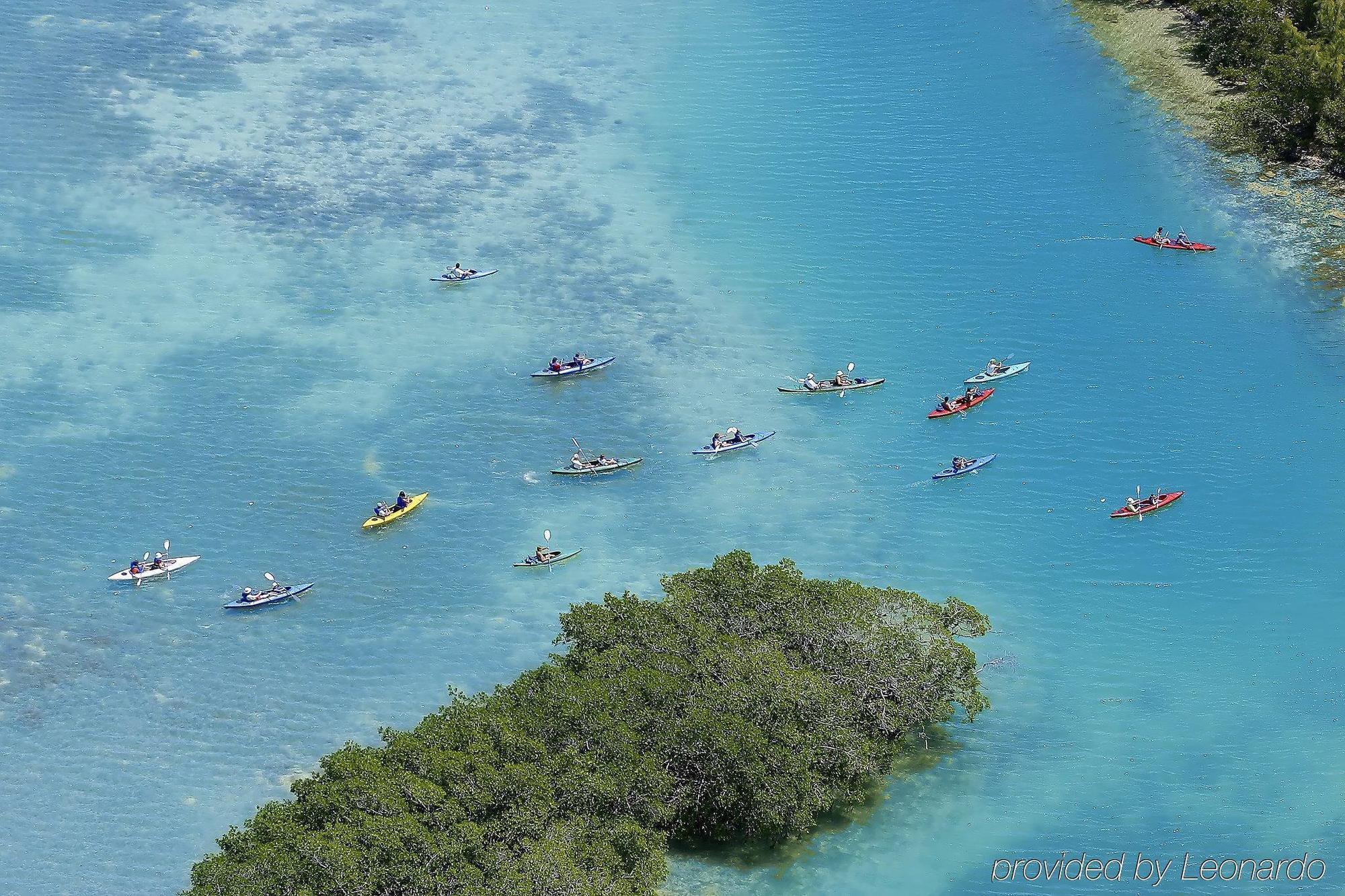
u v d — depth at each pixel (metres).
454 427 160.00
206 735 121.62
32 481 151.62
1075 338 172.25
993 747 117.69
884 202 197.38
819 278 184.00
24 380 165.25
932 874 104.00
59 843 111.00
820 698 106.75
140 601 137.12
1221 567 139.12
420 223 193.25
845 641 113.56
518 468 154.25
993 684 125.00
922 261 186.25
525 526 146.38
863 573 139.12
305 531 145.62
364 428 159.75
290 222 192.75
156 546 143.75
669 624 113.81
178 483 151.62
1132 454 154.38
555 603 136.12
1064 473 152.38
